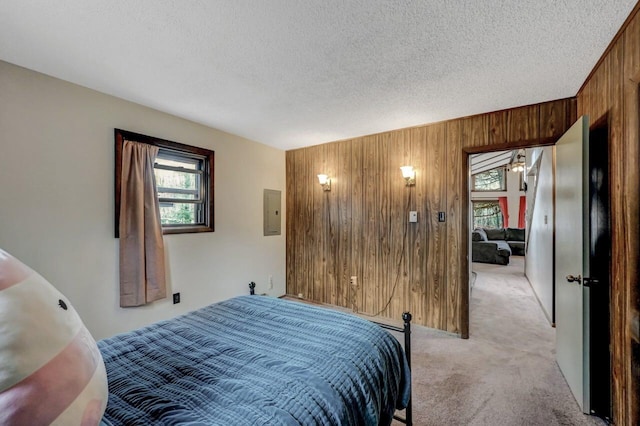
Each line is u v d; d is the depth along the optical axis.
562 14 1.43
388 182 3.46
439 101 2.56
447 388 2.04
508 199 9.70
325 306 3.95
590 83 2.07
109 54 1.82
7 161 1.91
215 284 3.30
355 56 1.84
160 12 1.43
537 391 2.01
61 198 2.15
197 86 2.27
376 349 1.40
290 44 1.71
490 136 2.82
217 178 3.34
